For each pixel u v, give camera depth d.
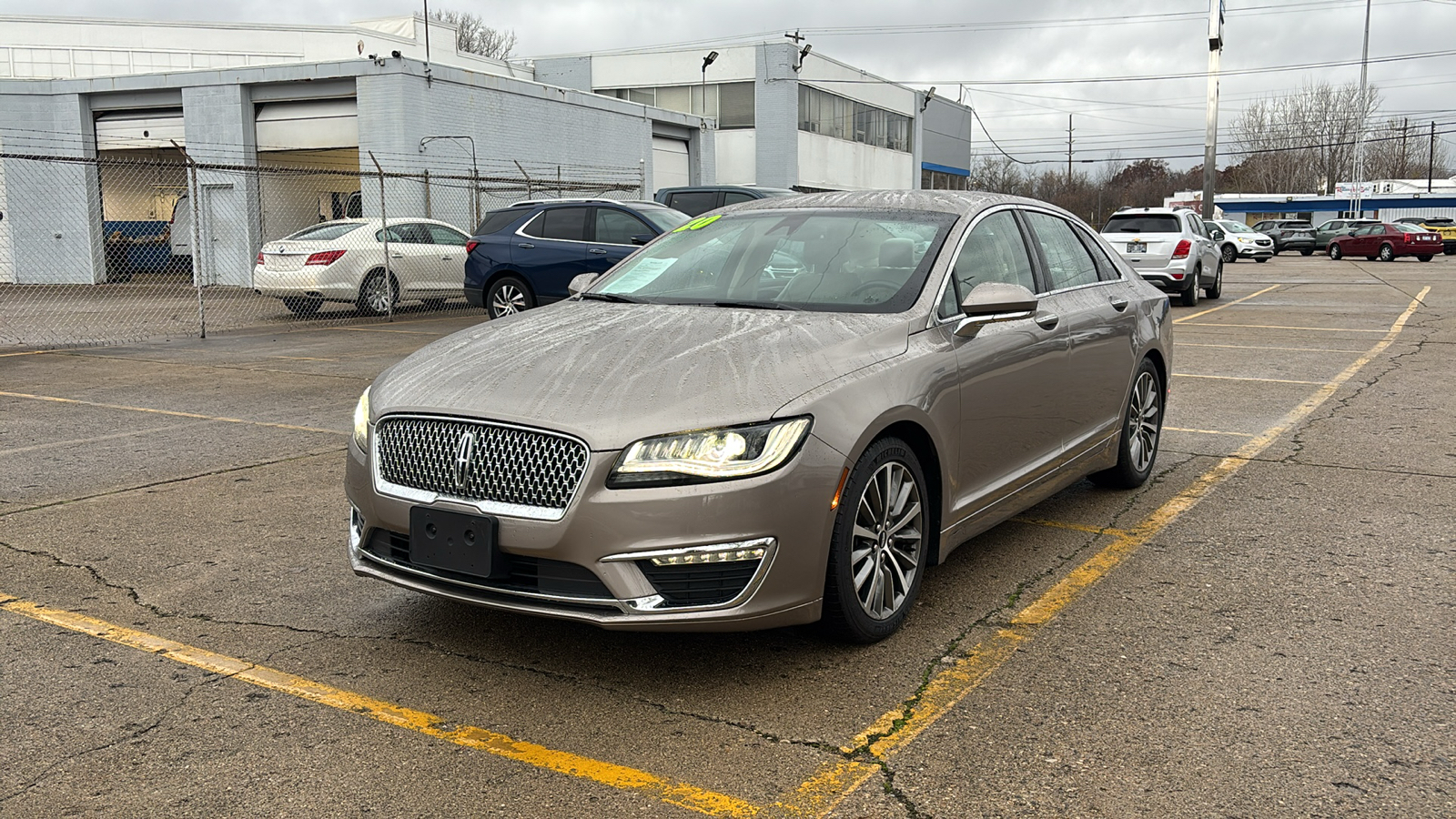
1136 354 5.47
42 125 24.98
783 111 37.66
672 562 3.13
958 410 3.93
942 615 3.96
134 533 5.05
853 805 2.66
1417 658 3.50
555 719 3.15
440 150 22.22
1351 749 2.90
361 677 3.46
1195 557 4.60
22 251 25.25
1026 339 4.39
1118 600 4.09
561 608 3.21
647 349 3.61
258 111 23.23
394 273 15.84
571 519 3.14
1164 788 2.72
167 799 2.71
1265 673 3.40
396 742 3.02
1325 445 6.75
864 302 4.04
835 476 3.32
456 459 3.33
